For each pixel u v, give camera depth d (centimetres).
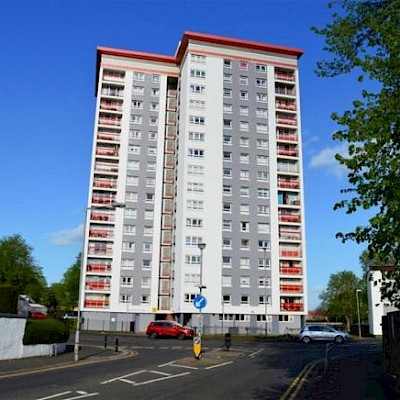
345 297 7706
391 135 811
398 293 892
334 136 852
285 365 2088
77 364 2102
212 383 1497
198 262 6197
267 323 6191
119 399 1173
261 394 1268
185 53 6969
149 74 7200
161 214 6825
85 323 6256
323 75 1123
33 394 1244
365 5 1080
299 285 6450
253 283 6275
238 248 6344
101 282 6388
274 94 7038
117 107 7012
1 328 2141
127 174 6750
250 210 6506
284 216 6594
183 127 6656
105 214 6575
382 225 778
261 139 6806
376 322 5841
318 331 4147
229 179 6544
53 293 10188
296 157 6888
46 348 2406
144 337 4775
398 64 862
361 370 1842
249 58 7062
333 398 1192
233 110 6806
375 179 796
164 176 7044
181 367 1991
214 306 6081
